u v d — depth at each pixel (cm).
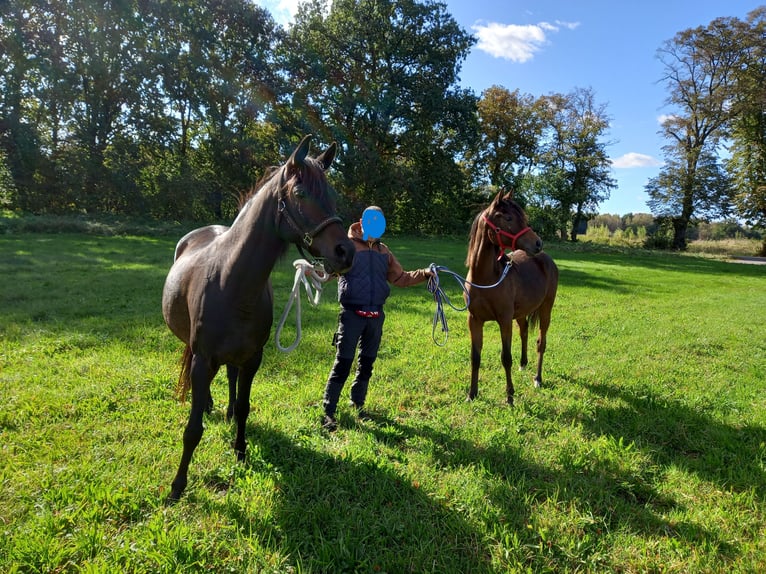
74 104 2298
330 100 2805
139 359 461
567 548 223
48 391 369
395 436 341
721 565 218
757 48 3027
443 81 2908
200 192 2403
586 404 418
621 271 1686
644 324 779
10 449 282
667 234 3725
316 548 219
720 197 3391
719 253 3412
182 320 288
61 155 2253
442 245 2362
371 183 2747
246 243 238
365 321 353
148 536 215
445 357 541
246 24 2600
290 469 289
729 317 870
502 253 424
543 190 3397
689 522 248
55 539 209
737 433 364
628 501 274
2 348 467
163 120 2467
